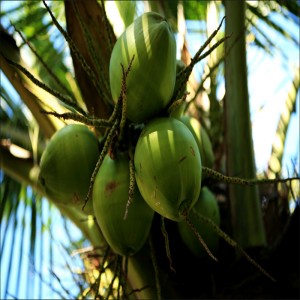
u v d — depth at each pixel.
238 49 1.96
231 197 1.86
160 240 1.73
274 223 1.91
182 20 2.25
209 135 2.04
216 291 1.72
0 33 1.89
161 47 1.35
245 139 1.90
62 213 2.04
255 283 1.72
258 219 1.82
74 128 1.53
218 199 1.94
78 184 1.49
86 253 1.90
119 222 1.42
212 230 1.68
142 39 1.37
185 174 1.29
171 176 1.29
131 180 1.29
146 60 1.36
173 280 1.73
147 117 1.42
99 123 1.36
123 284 1.52
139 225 1.43
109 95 1.57
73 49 1.47
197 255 1.72
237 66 1.96
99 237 1.89
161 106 1.40
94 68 1.76
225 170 1.95
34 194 2.65
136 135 1.48
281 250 1.74
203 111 2.12
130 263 1.74
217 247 1.72
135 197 1.42
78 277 1.91
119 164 1.46
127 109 1.41
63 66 2.65
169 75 1.37
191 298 1.72
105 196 1.43
